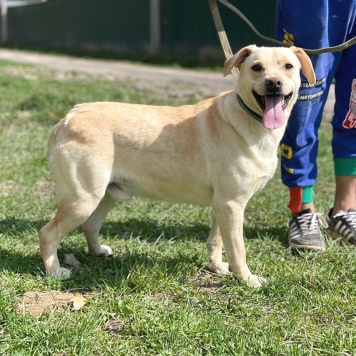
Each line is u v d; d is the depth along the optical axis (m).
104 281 3.76
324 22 4.25
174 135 3.92
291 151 4.71
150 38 23.83
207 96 12.81
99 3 26.67
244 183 3.82
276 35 4.58
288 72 3.79
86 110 3.94
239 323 3.39
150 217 5.27
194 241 4.74
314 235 4.56
